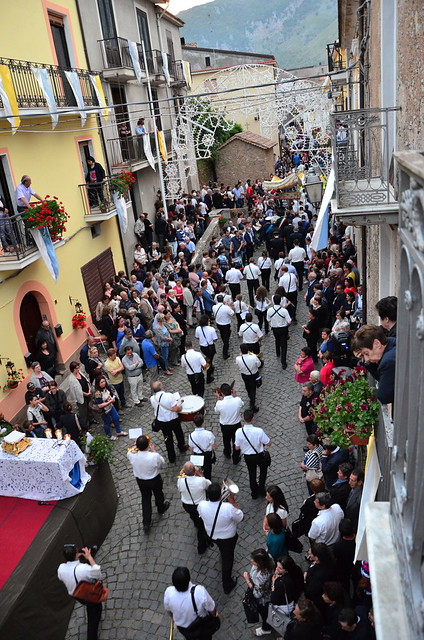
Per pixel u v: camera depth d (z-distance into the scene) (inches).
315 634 179.3
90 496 288.4
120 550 295.4
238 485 332.2
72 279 550.3
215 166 1318.9
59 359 509.0
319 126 715.4
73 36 577.6
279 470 340.5
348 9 500.1
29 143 470.6
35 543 245.4
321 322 460.1
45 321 470.6
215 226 955.3
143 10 866.8
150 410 434.9
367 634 179.5
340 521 221.6
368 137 245.4
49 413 378.6
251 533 294.5
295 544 243.3
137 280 621.3
